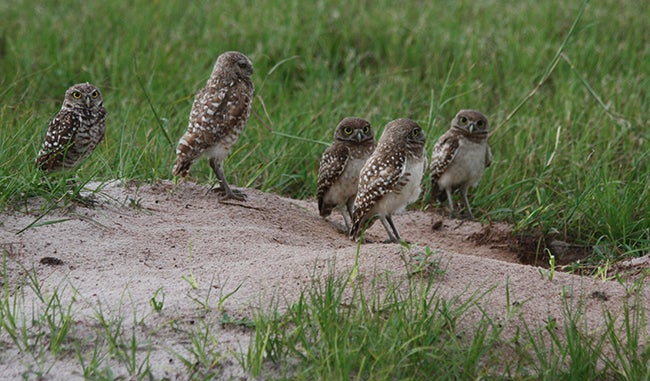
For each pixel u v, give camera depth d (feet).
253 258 31.09
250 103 39.34
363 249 29.76
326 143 44.01
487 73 60.34
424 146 36.55
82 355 24.36
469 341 25.34
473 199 44.96
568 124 50.24
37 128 42.65
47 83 56.59
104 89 55.93
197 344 23.98
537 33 65.57
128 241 31.83
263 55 59.31
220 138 38.11
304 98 54.75
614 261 36.17
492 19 69.87
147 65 58.59
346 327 24.47
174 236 32.63
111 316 25.85
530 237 39.83
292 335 24.39
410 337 24.34
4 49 63.77
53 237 31.53
